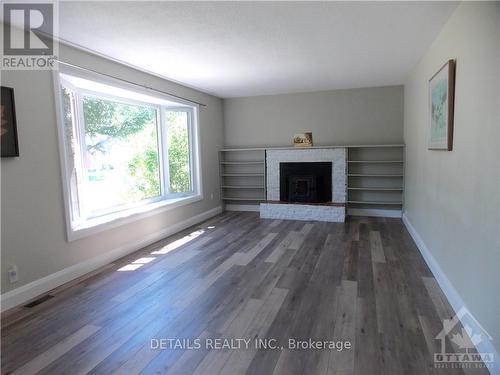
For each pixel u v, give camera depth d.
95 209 3.94
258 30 2.87
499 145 1.68
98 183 4.00
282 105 6.20
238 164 6.58
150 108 4.97
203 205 5.82
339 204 5.48
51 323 2.34
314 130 6.05
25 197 2.69
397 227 4.96
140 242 4.16
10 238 2.58
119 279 3.14
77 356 1.95
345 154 5.52
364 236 4.48
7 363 1.90
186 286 2.95
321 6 2.42
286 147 6.00
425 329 2.17
